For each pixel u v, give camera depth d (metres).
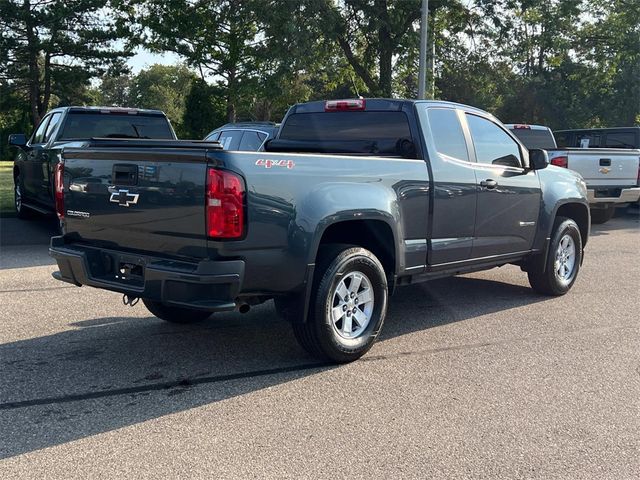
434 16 24.56
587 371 5.08
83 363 5.13
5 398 4.40
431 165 5.82
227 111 31.38
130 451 3.67
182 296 4.39
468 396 4.54
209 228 4.31
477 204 6.31
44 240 11.09
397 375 4.95
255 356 5.36
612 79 37.56
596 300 7.50
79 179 5.15
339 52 27.30
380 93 25.95
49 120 11.25
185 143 4.46
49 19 42.22
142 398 4.44
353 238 5.55
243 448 3.72
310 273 4.75
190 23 28.08
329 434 3.92
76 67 44.72
